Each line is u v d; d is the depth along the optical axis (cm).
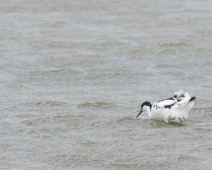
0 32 3078
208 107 2128
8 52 2808
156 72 2594
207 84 2444
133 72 2578
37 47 2888
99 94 2298
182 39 3008
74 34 3089
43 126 1975
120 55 2808
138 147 1827
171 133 1920
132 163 1736
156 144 1845
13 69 2594
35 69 2594
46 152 1795
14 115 2064
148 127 1972
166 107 1970
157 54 2831
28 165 1719
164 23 3278
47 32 3108
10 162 1733
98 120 2022
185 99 1970
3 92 2297
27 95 2272
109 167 1719
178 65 2691
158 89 2372
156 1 3694
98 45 2931
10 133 1920
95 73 2550
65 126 1980
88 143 1853
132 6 3575
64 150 1805
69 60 2719
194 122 2019
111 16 3400
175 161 1744
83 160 1753
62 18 3338
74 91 2333
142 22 3297
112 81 2467
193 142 1861
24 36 3033
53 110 2117
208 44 2962
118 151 1802
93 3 3575
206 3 3694
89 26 3228
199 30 3156
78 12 3450
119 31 3152
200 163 1731
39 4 3522
